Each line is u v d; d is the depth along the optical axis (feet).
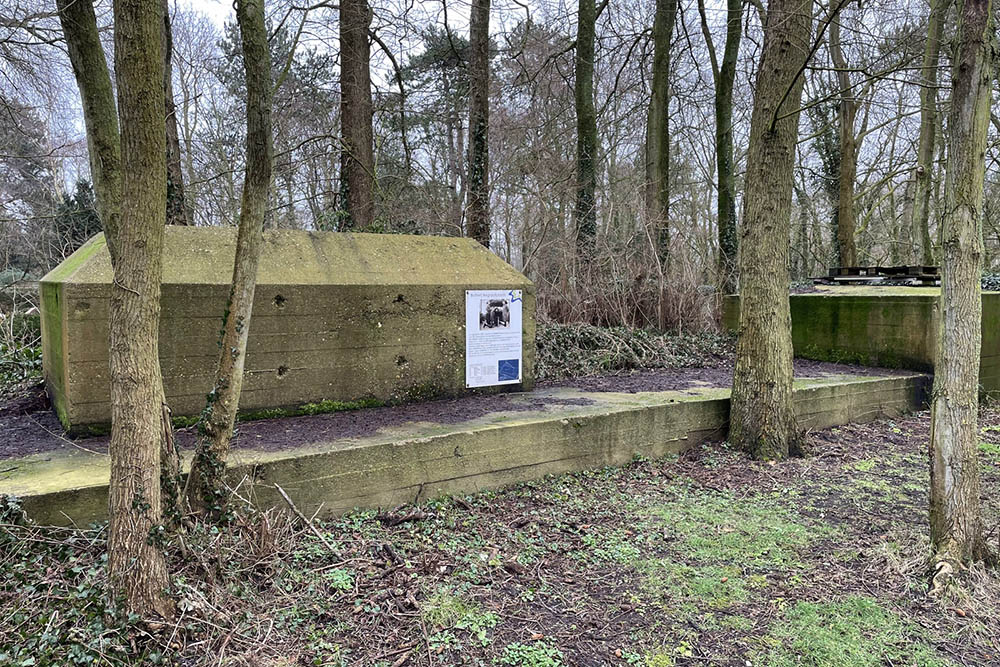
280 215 49.21
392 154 56.13
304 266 18.93
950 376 11.98
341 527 13.87
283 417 18.12
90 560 10.69
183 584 9.96
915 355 29.25
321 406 18.76
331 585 11.18
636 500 16.43
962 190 11.65
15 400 19.42
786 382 20.51
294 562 11.84
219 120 53.47
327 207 43.73
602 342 31.42
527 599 11.18
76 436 15.30
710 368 31.19
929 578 11.76
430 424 17.35
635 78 52.34
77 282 15.17
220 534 11.36
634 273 37.27
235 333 12.13
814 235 72.38
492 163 44.21
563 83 52.42
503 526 14.46
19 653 8.57
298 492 13.92
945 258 12.04
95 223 48.14
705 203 77.10
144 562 9.32
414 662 9.25
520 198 45.16
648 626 10.37
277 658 9.24
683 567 12.57
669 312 37.04
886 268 36.06
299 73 44.19
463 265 22.39
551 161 41.34
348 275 19.45
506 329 22.72
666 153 43.86
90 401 15.40
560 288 36.22
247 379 17.51
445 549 13.03
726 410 21.97
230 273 17.46
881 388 26.30
